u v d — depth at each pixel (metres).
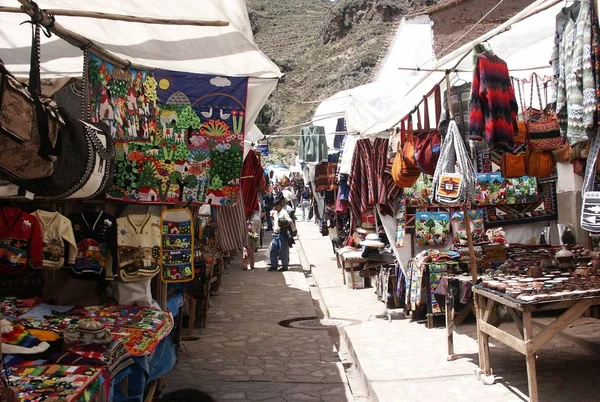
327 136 13.51
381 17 77.94
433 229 8.29
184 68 5.28
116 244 4.87
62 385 3.01
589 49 3.38
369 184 8.92
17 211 4.36
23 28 4.53
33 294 5.05
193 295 8.11
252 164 7.84
